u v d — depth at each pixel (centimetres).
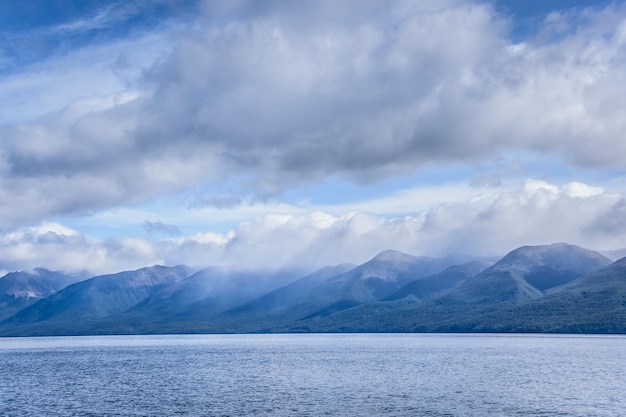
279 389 13538
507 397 11800
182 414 10225
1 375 17750
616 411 10119
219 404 11281
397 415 9906
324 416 9888
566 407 10538
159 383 15100
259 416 9962
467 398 11712
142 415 10175
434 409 10456
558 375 15750
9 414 10412
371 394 12456
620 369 17225
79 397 12456
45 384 15038
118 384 14938
